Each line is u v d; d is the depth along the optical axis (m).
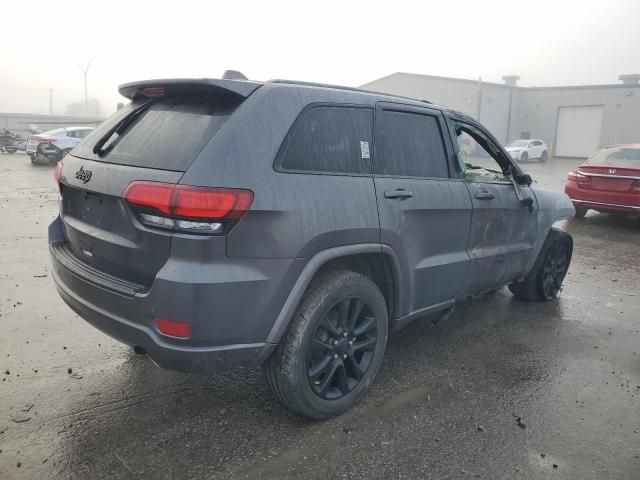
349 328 3.27
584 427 3.29
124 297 2.74
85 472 2.70
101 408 3.27
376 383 3.74
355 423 3.22
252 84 2.92
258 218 2.66
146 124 3.07
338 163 3.16
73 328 4.45
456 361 4.15
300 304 2.99
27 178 16.09
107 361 3.88
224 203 2.54
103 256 2.99
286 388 2.97
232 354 2.74
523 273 5.16
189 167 2.59
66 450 2.86
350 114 3.30
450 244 3.96
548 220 5.30
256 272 2.69
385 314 3.47
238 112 2.77
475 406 3.48
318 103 3.11
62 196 3.53
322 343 3.10
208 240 2.55
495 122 43.66
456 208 3.90
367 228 3.17
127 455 2.84
